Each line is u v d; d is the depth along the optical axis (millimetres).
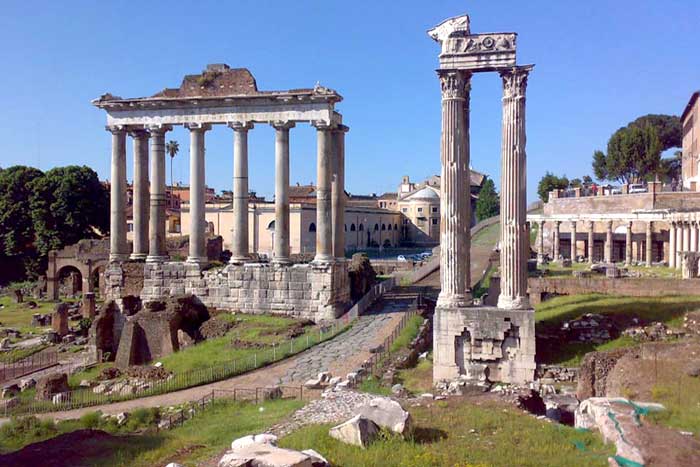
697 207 75375
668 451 20000
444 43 35938
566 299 44719
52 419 33344
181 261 57625
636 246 87500
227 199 124375
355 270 61000
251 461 17984
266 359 42000
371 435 21734
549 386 33000
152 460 22984
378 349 40875
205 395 36781
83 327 69562
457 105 35812
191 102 55125
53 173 106000
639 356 31625
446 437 22422
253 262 57094
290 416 26891
